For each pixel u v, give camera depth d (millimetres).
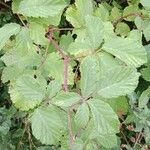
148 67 364
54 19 322
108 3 475
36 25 315
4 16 454
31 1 302
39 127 258
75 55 322
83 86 256
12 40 381
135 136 433
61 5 302
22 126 436
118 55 282
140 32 378
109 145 286
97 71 260
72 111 276
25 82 263
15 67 355
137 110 391
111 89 251
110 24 356
